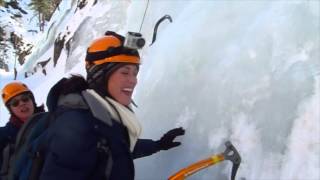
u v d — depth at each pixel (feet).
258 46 7.68
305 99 6.47
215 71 8.24
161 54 10.27
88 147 5.49
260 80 7.30
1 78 62.34
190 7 11.08
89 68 6.07
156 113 9.18
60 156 5.41
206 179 7.28
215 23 9.11
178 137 8.19
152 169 8.45
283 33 7.42
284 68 7.06
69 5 40.06
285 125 6.54
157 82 9.71
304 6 7.41
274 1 8.30
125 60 5.94
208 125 7.77
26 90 10.78
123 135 6.03
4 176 9.05
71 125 5.50
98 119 5.64
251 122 7.05
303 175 5.98
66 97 5.83
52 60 32.73
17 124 10.49
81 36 27.14
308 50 6.97
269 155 6.54
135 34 6.02
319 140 6.03
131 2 21.63
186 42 9.44
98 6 27.20
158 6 15.16
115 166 5.71
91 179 5.56
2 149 9.82
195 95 8.41
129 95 6.14
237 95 7.50
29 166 5.93
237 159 6.44
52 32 39.19
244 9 8.82
